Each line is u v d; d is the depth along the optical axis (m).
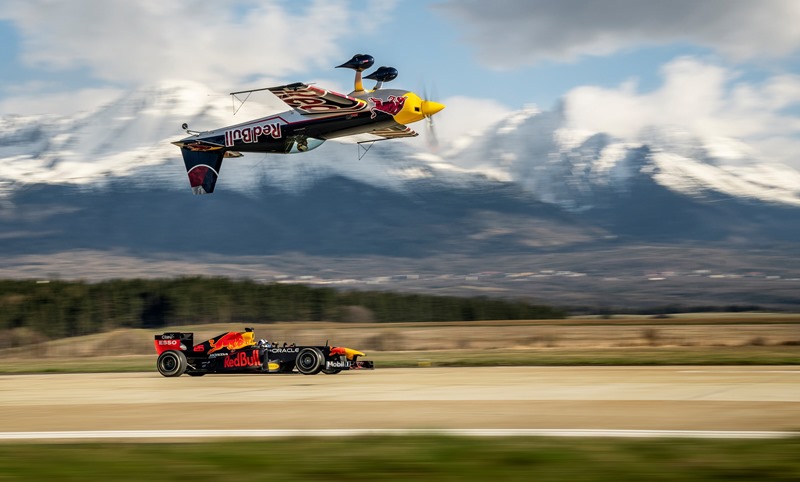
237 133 65.06
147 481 17.58
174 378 52.91
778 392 34.94
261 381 47.78
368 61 62.16
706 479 17.05
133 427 27.23
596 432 23.81
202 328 197.25
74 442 24.02
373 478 17.67
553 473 17.86
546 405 31.06
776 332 143.62
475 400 33.38
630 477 17.34
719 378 42.97
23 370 70.19
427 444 21.41
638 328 175.25
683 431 23.91
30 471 18.72
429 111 61.78
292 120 63.28
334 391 39.22
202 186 67.00
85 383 49.53
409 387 40.41
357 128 62.50
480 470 18.23
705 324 198.88
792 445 20.61
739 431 23.89
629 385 39.16
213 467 18.91
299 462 19.30
